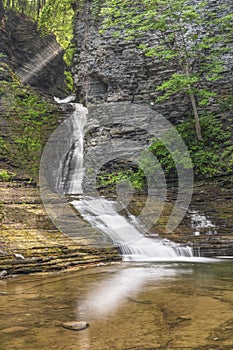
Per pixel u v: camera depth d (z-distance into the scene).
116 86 20.59
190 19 17.98
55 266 8.70
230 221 13.20
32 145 18.78
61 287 6.92
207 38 18.08
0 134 18.30
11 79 20.95
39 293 6.43
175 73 18.17
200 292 6.44
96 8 21.69
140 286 7.00
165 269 8.98
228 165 16.52
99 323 4.68
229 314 5.03
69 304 5.67
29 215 11.93
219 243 11.44
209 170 16.64
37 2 27.72
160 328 4.45
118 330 4.39
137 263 9.93
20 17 25.25
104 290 6.63
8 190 14.68
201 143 17.50
